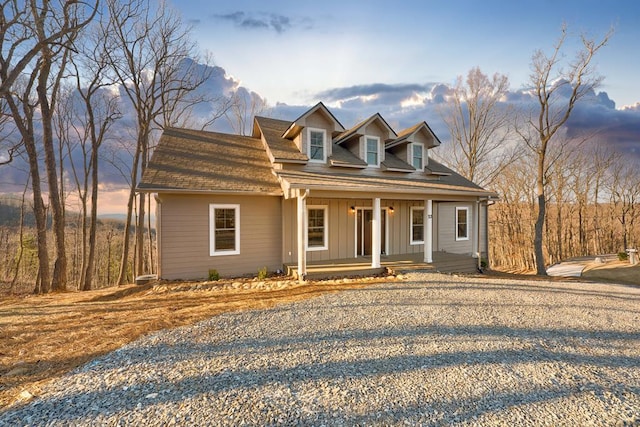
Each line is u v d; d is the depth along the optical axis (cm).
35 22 951
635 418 277
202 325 516
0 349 422
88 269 1346
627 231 2839
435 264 1079
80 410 281
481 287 823
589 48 1273
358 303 656
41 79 1097
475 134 2106
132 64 1465
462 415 279
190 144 1127
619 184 2823
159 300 700
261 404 292
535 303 687
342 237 1146
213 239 941
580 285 964
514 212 2811
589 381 346
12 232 2417
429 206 1085
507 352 420
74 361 383
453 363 384
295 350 419
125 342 443
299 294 737
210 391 314
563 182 2591
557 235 2783
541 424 268
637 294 846
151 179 864
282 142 1166
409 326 516
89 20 994
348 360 390
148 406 288
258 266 1002
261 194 952
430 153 2531
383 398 304
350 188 898
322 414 278
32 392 311
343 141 1267
